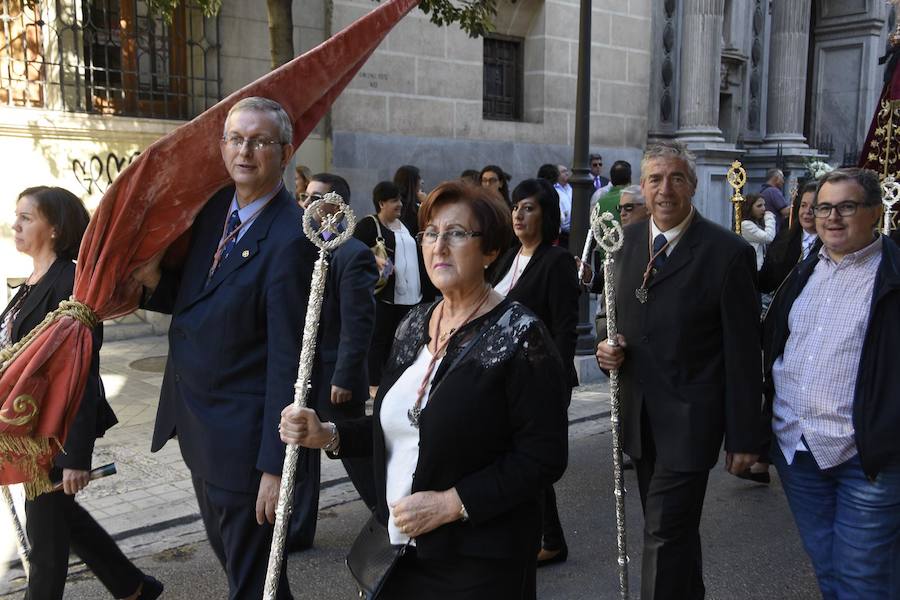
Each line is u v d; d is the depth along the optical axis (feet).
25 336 9.36
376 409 7.87
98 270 9.09
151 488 16.75
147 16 30.99
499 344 7.16
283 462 8.66
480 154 41.39
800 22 58.70
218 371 8.99
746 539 15.66
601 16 46.75
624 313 11.35
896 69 16.58
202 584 13.23
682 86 51.06
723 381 10.75
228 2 32.58
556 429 7.19
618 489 10.98
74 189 29.22
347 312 13.43
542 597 13.15
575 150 26.66
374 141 37.47
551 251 13.39
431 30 38.96
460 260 7.34
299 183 28.04
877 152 16.80
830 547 10.71
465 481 7.11
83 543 10.87
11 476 9.26
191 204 9.25
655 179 10.91
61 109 28.91
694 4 50.06
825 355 10.30
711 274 10.64
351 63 9.81
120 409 22.18
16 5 27.96
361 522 15.89
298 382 7.82
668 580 10.80
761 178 58.54
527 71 44.55
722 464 20.07
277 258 8.88
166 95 31.71
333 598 12.92
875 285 10.02
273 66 23.54
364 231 22.35
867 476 9.90
